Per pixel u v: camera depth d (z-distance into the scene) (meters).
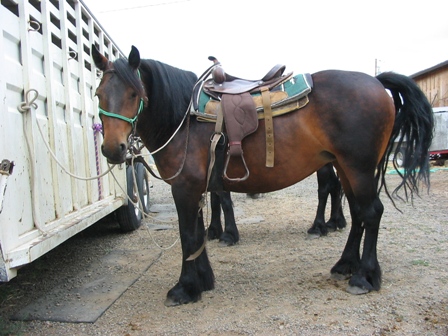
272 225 5.44
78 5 3.75
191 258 2.87
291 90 2.83
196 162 2.85
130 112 2.60
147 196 6.44
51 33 3.12
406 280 3.08
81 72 3.75
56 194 3.00
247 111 2.76
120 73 2.55
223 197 4.55
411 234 4.43
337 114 2.73
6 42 2.46
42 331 2.60
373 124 2.73
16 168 2.45
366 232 2.90
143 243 4.79
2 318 2.80
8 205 2.32
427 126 2.93
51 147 2.96
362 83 2.79
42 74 2.93
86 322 2.71
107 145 2.51
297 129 2.80
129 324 2.65
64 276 3.70
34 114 2.68
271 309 2.74
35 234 2.63
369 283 2.89
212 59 3.10
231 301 2.94
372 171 2.80
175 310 2.83
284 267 3.62
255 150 2.84
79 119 3.71
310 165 2.96
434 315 2.49
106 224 5.85
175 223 5.84
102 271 3.80
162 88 2.81
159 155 2.95
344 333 2.34
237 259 3.96
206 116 2.84
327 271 3.43
